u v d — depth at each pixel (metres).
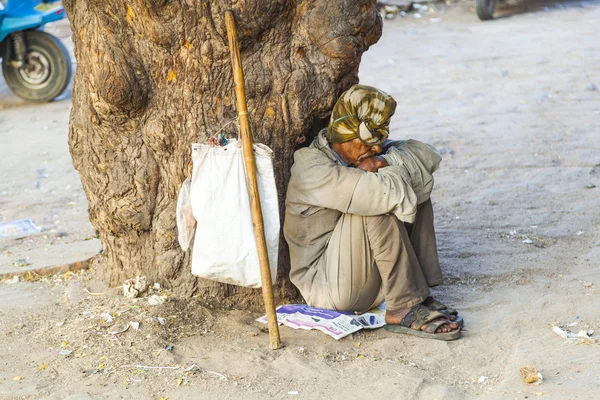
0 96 19.25
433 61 19.77
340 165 6.45
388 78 18.34
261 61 6.60
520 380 5.45
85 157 7.22
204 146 6.21
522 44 20.95
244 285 6.31
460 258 8.34
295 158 6.58
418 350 6.12
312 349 6.16
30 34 17.95
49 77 18.16
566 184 10.91
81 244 9.20
